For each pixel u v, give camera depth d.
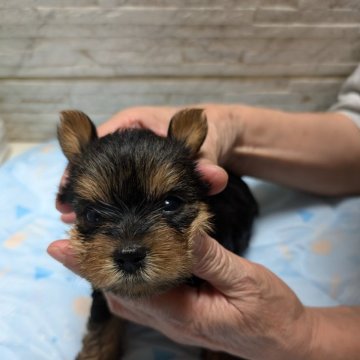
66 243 0.18
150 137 0.19
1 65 0.33
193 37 0.32
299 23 0.32
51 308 0.24
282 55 0.33
